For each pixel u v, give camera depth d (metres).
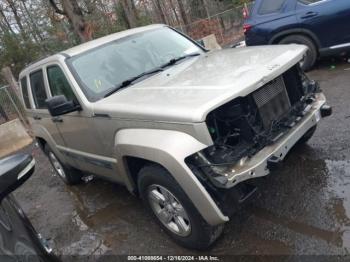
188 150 2.85
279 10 7.65
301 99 3.70
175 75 3.94
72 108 4.02
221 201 2.92
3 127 10.03
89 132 4.10
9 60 16.33
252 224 3.54
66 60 4.41
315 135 4.87
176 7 28.36
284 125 3.34
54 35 19.73
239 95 2.93
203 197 2.86
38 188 6.49
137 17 20.67
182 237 3.43
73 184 6.00
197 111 2.82
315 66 8.05
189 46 5.06
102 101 3.90
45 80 4.88
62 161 5.54
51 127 5.11
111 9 20.94
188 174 2.85
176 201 3.26
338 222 3.24
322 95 3.85
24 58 16.59
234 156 2.97
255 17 8.02
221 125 3.05
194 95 3.12
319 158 4.30
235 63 3.68
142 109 3.26
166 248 3.63
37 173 7.34
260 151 3.07
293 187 3.93
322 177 3.94
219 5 27.58
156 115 3.10
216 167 2.90
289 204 3.68
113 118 3.60
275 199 3.82
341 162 4.11
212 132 2.96
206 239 3.22
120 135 3.52
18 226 2.32
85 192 5.61
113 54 4.49
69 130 4.55
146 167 3.33
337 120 5.09
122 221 4.40
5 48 16.50
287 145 3.19
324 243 3.05
